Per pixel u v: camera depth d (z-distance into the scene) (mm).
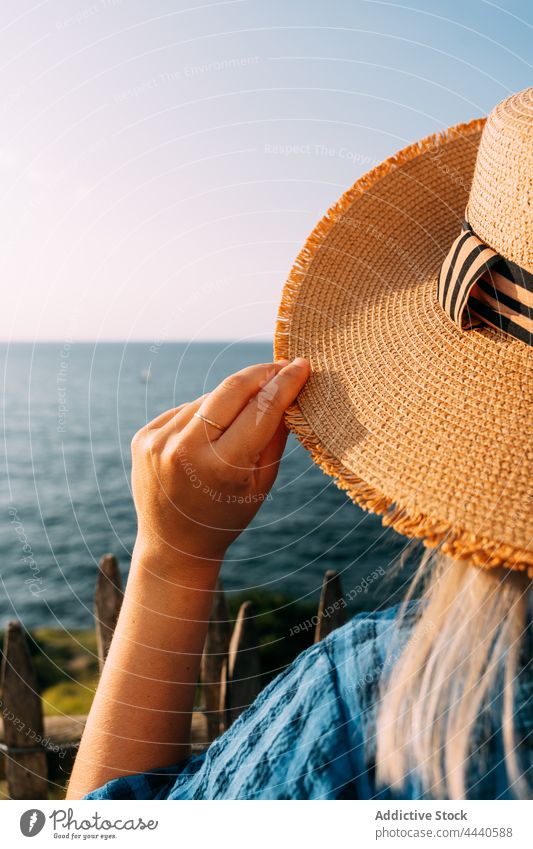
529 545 652
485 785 608
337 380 951
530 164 862
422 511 743
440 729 621
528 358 865
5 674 2342
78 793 828
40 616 13352
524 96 944
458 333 927
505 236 891
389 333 991
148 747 827
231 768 729
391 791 634
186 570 833
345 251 1132
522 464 769
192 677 857
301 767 661
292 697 727
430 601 672
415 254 1128
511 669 613
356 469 833
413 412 866
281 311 1096
